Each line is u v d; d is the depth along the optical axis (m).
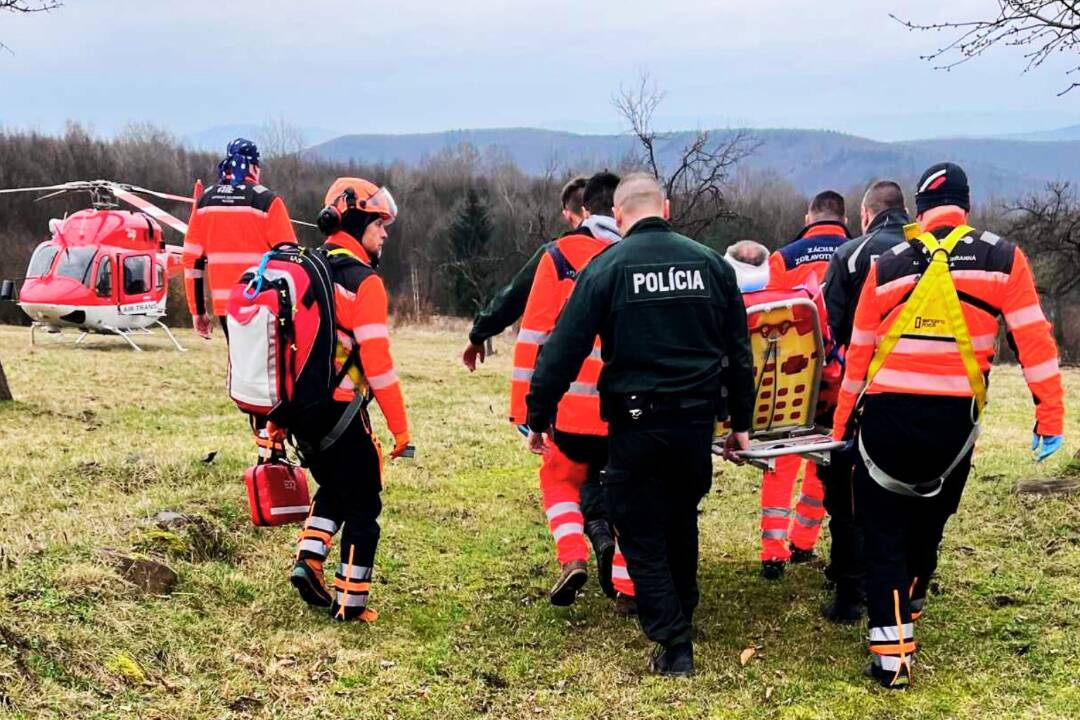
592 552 6.09
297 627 4.51
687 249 4.09
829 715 3.79
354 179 4.68
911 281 3.96
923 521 4.33
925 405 3.94
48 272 18.19
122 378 13.15
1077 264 39.47
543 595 5.21
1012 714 3.74
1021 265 3.91
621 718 3.80
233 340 4.34
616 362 4.06
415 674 4.14
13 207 69.25
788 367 4.50
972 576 5.27
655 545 4.18
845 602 4.86
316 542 4.57
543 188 69.00
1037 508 6.21
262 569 5.11
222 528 5.41
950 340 3.92
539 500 7.32
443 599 5.09
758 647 4.51
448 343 28.50
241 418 10.63
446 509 6.88
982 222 50.44
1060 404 3.91
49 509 5.68
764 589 5.36
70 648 3.72
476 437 9.91
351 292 4.44
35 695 3.40
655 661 4.25
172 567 4.74
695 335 4.02
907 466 4.00
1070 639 4.35
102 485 6.32
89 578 4.27
